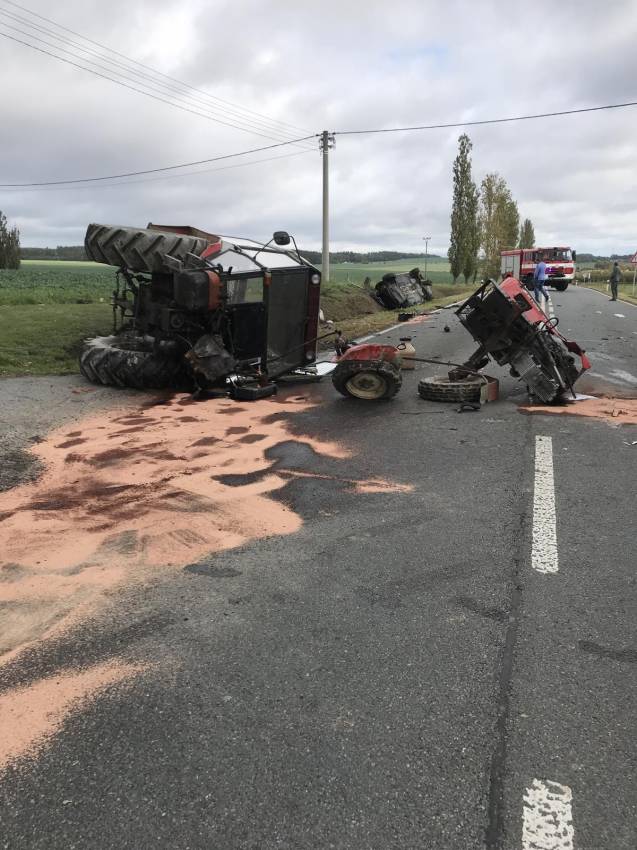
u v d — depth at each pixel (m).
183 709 2.51
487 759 2.24
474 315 8.30
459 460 5.89
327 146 34.62
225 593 3.43
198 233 11.58
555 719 2.43
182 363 9.14
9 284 40.59
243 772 2.19
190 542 4.11
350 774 2.17
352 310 25.81
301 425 7.32
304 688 2.63
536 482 5.21
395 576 3.61
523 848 1.89
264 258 9.66
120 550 3.99
